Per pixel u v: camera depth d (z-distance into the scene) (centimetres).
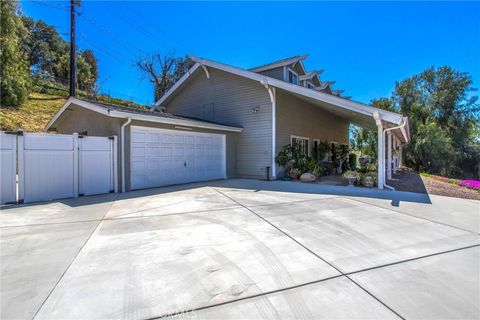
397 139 1552
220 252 327
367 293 234
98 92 3272
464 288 245
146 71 3138
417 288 244
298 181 1076
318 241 369
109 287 242
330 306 214
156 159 921
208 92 1359
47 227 433
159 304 215
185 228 428
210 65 1266
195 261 300
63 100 2195
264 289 240
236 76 1252
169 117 982
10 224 451
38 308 208
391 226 446
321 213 532
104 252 327
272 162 1136
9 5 1717
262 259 307
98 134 891
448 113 2497
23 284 247
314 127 1509
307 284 250
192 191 813
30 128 1473
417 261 305
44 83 2628
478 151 2377
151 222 464
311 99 1080
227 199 679
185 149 1027
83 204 619
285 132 1229
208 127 1074
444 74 2528
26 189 643
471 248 348
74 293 231
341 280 258
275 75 1371
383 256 319
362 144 2473
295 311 207
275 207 585
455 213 542
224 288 241
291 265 291
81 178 735
